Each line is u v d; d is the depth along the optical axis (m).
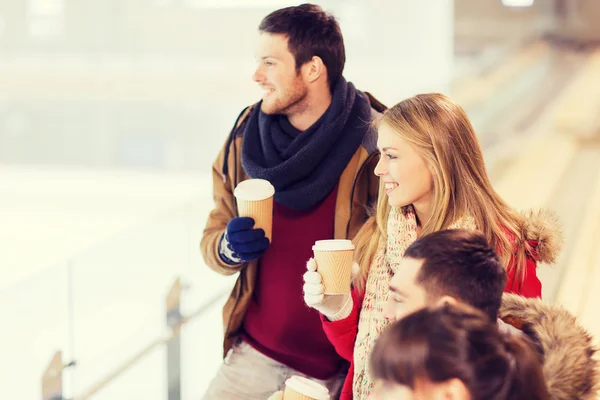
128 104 20.64
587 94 12.15
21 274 9.19
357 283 2.12
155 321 2.97
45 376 2.30
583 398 1.37
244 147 2.58
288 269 2.54
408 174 1.93
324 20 2.51
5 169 18.33
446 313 1.12
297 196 2.46
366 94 2.72
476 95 12.56
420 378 1.08
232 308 2.61
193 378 3.47
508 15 15.98
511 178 7.76
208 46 21.36
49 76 21.16
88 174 17.12
